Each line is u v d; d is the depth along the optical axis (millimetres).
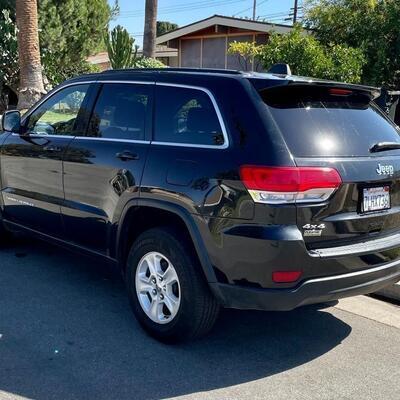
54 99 5176
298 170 3312
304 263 3336
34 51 14922
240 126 3520
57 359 3684
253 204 3320
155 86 4191
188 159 3686
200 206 3533
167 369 3615
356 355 3926
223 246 3439
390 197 3838
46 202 4973
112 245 4309
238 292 3445
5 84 20219
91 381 3430
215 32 22828
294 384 3496
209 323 3783
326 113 3756
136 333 4117
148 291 4043
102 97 4617
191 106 3869
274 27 19812
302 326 4398
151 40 20719
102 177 4285
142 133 4133
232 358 3809
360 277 3582
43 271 5398
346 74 10477
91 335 4055
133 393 3314
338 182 3434
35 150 5066
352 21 11734
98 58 28188
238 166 3396
